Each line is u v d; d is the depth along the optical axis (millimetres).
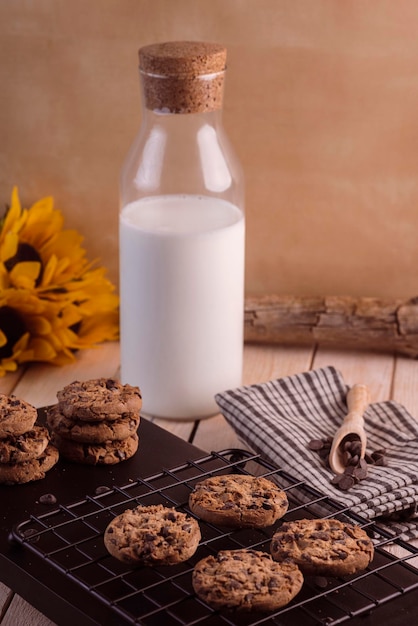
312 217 1446
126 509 1060
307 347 1446
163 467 1124
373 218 1441
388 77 1389
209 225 1257
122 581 960
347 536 985
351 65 1387
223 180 1274
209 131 1267
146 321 1272
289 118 1410
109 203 1468
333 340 1425
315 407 1270
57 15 1399
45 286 1398
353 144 1416
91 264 1438
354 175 1427
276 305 1424
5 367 1371
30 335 1399
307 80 1396
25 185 1470
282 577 932
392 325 1405
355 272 1464
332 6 1367
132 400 1129
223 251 1258
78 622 948
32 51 1416
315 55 1386
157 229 1250
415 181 1424
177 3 1383
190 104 1221
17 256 1398
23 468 1091
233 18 1381
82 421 1122
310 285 1473
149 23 1393
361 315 1409
